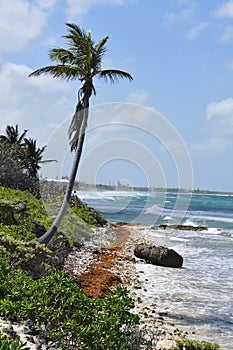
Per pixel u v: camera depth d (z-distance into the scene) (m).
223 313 10.55
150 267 16.70
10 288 6.37
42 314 5.70
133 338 7.02
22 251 10.11
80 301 6.04
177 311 10.55
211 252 21.97
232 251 22.45
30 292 6.18
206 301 11.71
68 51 16.09
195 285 13.78
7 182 29.11
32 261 10.09
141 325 9.05
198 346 7.63
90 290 11.44
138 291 12.54
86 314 5.71
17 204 15.73
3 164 29.89
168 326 9.25
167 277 14.93
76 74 16.16
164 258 17.08
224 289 13.33
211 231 33.47
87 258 16.62
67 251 15.95
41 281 6.41
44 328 5.93
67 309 5.97
